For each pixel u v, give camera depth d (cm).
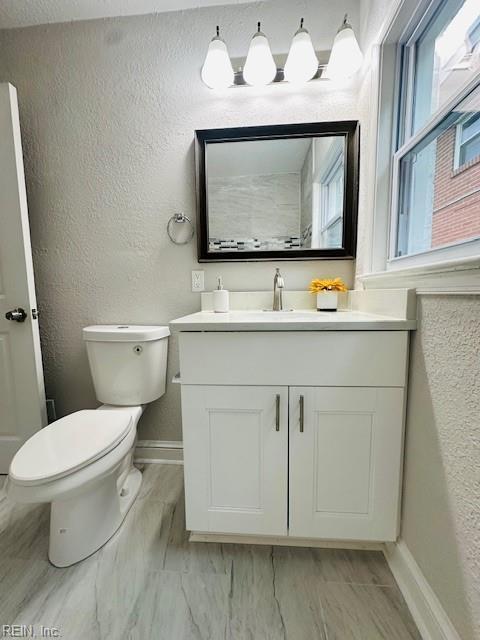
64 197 146
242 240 140
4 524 114
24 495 82
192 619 80
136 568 94
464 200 78
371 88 113
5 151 130
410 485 88
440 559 74
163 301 148
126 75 138
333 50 119
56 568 95
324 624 79
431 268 73
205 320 98
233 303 144
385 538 94
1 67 142
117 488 114
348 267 140
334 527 95
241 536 104
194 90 136
